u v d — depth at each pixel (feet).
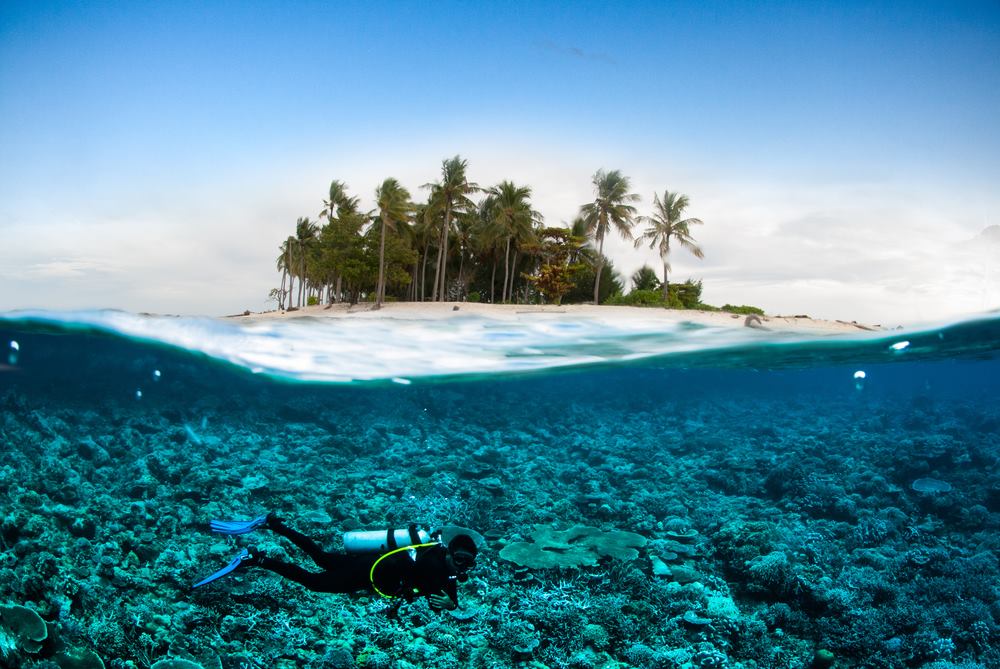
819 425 73.56
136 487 36.68
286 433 55.88
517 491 42.57
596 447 56.85
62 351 67.77
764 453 54.65
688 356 69.56
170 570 28.40
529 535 35.01
